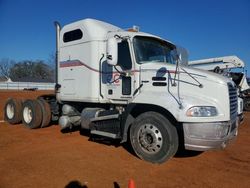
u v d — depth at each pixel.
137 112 6.39
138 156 5.99
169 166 5.67
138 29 7.57
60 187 4.54
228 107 5.58
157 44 7.21
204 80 5.74
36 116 9.07
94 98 7.39
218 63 11.82
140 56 6.67
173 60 7.59
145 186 4.67
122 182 4.80
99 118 6.84
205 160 6.18
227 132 5.62
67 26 8.15
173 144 5.56
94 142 7.48
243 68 11.67
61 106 9.05
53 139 7.79
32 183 4.67
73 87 7.97
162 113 5.82
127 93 6.73
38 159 5.92
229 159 6.29
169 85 6.07
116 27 7.90
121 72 6.81
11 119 10.11
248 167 5.75
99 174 5.14
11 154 6.27
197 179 5.04
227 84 5.68
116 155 6.31
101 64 7.30
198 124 5.32
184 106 5.39
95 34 7.36
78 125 8.58
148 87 6.35
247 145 7.65
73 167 5.47
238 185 4.82
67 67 8.15
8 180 4.79
